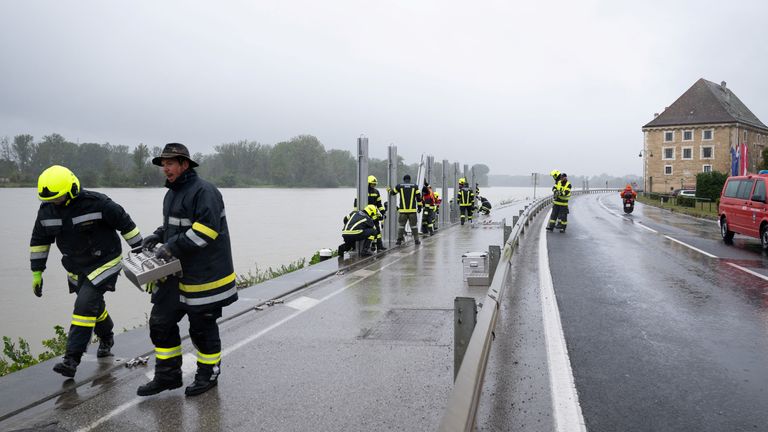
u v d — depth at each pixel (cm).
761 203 1425
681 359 563
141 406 451
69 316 1839
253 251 3134
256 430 406
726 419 424
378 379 505
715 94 7894
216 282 464
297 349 596
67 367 481
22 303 2030
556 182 1994
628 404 450
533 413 430
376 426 411
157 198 9569
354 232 1259
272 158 12950
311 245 3438
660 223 2442
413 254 1390
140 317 1647
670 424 415
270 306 803
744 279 1024
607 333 656
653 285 961
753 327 687
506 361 552
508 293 882
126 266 449
